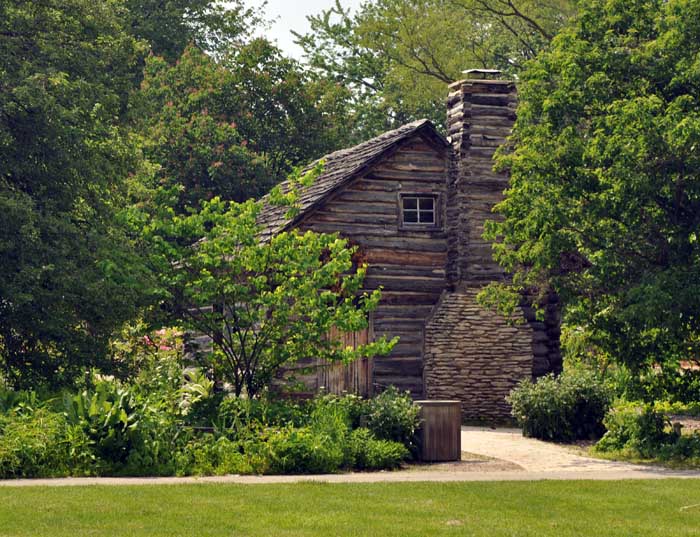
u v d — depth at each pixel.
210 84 49.66
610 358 22.45
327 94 53.22
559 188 21.58
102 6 25.84
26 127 22.88
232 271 20.89
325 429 18.33
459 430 19.38
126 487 14.01
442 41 50.06
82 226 24.38
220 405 19.19
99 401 17.02
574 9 45.84
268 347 21.02
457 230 28.08
